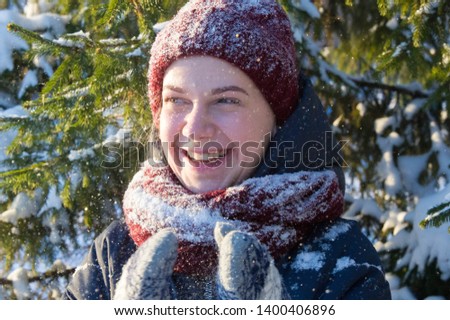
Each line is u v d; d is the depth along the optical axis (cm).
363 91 450
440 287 397
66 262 471
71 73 326
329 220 214
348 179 478
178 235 198
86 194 389
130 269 171
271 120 212
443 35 340
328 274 200
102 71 311
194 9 208
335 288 196
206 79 199
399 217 436
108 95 321
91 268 235
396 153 455
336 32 471
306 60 423
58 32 467
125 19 354
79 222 449
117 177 392
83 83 324
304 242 209
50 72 477
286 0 389
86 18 430
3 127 350
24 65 481
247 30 201
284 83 209
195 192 209
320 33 444
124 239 232
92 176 373
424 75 402
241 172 207
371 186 466
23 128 351
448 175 438
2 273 468
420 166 451
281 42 212
